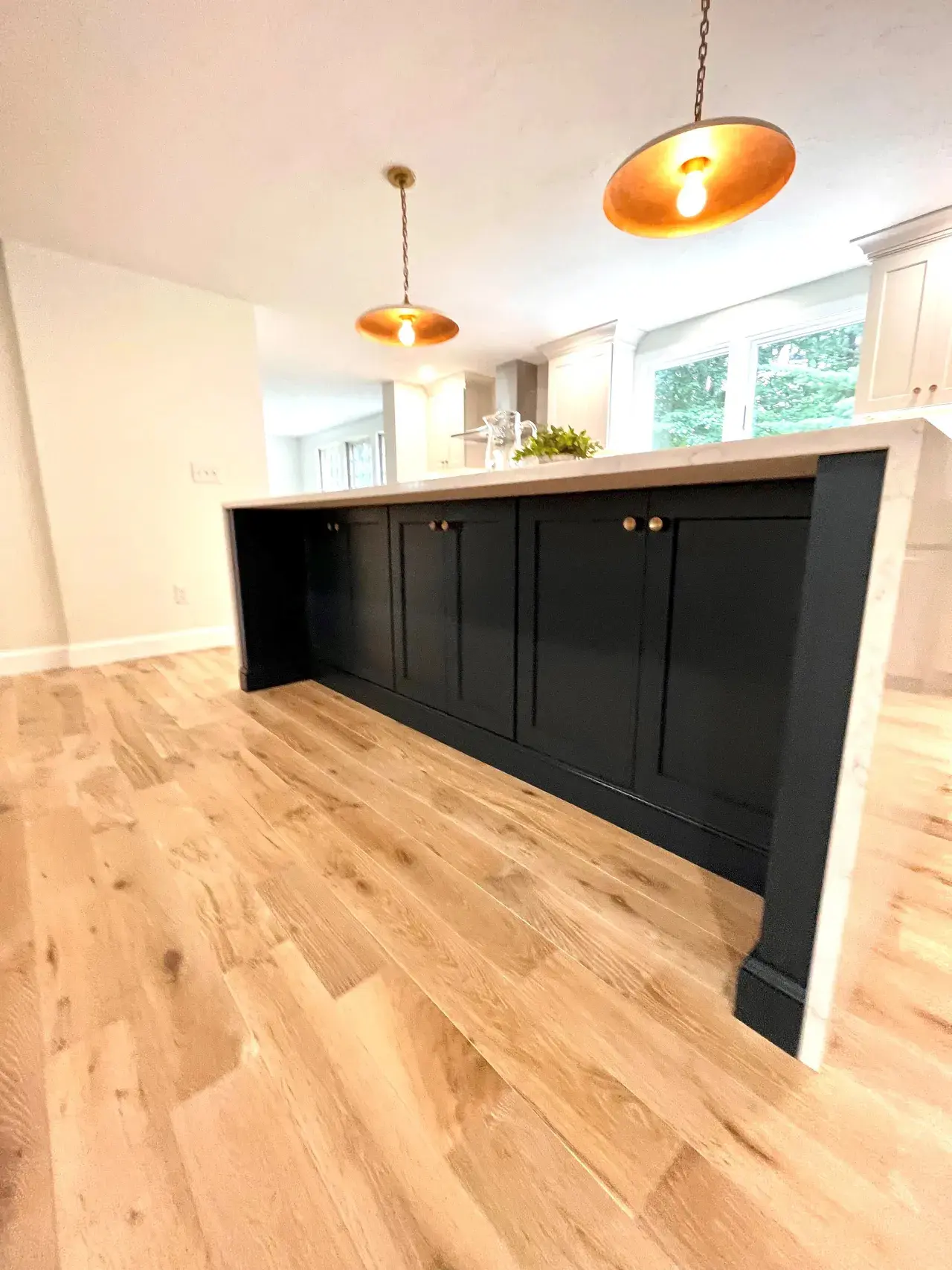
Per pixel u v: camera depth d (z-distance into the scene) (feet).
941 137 6.63
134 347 10.39
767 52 5.42
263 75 5.70
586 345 13.73
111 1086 2.54
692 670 4.07
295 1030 2.84
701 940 3.48
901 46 5.35
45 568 10.28
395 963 3.30
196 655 11.26
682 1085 2.58
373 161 7.03
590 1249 1.98
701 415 13.34
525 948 3.42
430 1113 2.44
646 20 5.08
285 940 3.48
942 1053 2.74
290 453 31.30
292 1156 2.27
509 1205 2.11
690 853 4.28
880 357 9.04
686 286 10.98
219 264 9.89
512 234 8.88
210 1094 2.52
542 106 6.14
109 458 10.41
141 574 10.99
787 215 8.33
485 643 5.78
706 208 5.20
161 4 4.90
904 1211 2.09
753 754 3.82
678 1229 2.04
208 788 5.50
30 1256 1.95
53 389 9.71
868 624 2.27
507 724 5.69
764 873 3.85
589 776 4.95
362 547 7.37
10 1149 2.28
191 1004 3.00
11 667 9.93
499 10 4.98
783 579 3.51
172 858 4.35
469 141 6.70
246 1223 2.05
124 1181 2.18
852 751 2.38
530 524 5.05
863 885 2.68
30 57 5.41
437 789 5.47
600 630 4.64
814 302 10.87
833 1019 2.91
